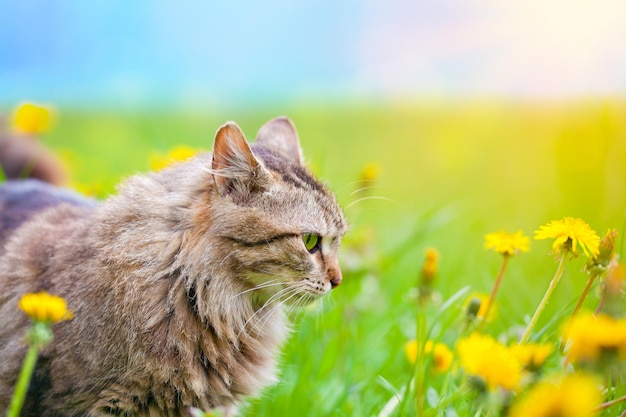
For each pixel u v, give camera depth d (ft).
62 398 2.97
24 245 3.17
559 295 3.58
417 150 7.44
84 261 3.03
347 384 3.21
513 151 7.03
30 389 2.99
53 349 2.96
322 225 3.07
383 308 3.73
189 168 3.09
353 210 4.17
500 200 5.63
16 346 3.01
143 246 3.01
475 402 2.64
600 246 2.78
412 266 4.12
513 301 3.59
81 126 8.13
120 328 2.95
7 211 3.38
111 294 2.97
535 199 5.47
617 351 2.51
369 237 3.83
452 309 3.43
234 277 3.03
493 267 3.98
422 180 6.45
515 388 2.49
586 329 2.51
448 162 6.96
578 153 5.52
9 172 4.22
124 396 2.97
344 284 3.67
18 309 3.07
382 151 7.39
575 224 2.78
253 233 2.99
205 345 3.03
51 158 4.33
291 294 3.08
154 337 2.97
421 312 3.12
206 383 3.05
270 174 3.01
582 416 2.35
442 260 4.17
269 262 3.02
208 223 3.00
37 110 4.23
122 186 3.15
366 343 3.55
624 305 2.92
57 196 3.48
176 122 8.30
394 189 6.13
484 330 3.31
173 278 3.01
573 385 2.39
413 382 3.07
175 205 3.03
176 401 3.02
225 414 2.93
